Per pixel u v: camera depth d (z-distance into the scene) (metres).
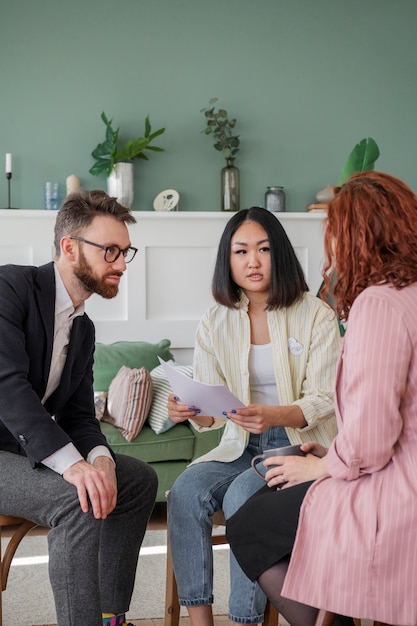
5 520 2.12
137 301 4.85
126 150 4.83
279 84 5.14
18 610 2.82
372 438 1.62
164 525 3.99
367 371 1.62
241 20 5.09
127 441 3.97
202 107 5.09
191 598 2.26
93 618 1.99
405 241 1.72
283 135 5.16
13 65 4.88
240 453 2.46
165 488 4.03
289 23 5.14
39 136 4.92
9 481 2.06
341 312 1.84
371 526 1.60
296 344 2.51
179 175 5.08
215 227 4.91
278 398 2.49
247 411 2.28
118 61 4.99
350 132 5.21
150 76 5.03
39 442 2.02
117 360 4.43
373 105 5.22
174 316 4.90
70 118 4.95
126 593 2.32
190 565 2.27
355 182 1.80
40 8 4.90
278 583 1.78
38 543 3.66
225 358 2.54
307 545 1.68
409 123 5.26
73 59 4.95
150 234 4.86
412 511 1.57
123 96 5.00
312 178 5.19
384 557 1.57
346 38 5.19
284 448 2.02
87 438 2.31
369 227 1.74
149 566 3.34
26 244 4.72
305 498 1.72
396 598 1.57
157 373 4.27
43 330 2.19
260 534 1.82
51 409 2.30
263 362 2.53
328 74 5.18
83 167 4.97
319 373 2.46
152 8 5.01
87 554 1.99
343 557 1.61
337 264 1.78
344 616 1.75
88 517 1.99
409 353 1.62
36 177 4.93
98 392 4.20
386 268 1.70
